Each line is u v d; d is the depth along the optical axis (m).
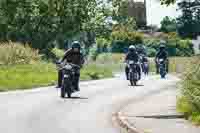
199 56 27.33
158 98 33.69
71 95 37.72
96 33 107.69
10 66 63.25
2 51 65.81
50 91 41.12
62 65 36.78
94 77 59.56
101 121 24.45
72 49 36.62
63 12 102.31
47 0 100.31
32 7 100.12
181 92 27.59
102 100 33.94
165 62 59.78
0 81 47.25
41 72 59.47
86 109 29.14
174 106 28.80
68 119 25.06
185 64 27.44
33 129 21.88
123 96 36.53
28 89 43.59
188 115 24.14
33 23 100.88
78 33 105.69
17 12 99.88
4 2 99.69
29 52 69.38
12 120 24.61
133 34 135.00
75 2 102.69
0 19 100.38
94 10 106.31
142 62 66.69
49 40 102.31
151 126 21.55
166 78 57.72
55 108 29.58
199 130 20.33
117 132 21.23
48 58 84.81
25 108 29.55
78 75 36.28
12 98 35.41
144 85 47.00
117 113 26.25
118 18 110.69
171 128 20.92
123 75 66.44
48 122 23.98
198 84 25.59
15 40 101.12
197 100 24.06
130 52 48.38
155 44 132.75
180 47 128.50
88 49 109.00
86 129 22.03
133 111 26.89
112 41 132.38
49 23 101.69
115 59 101.50
